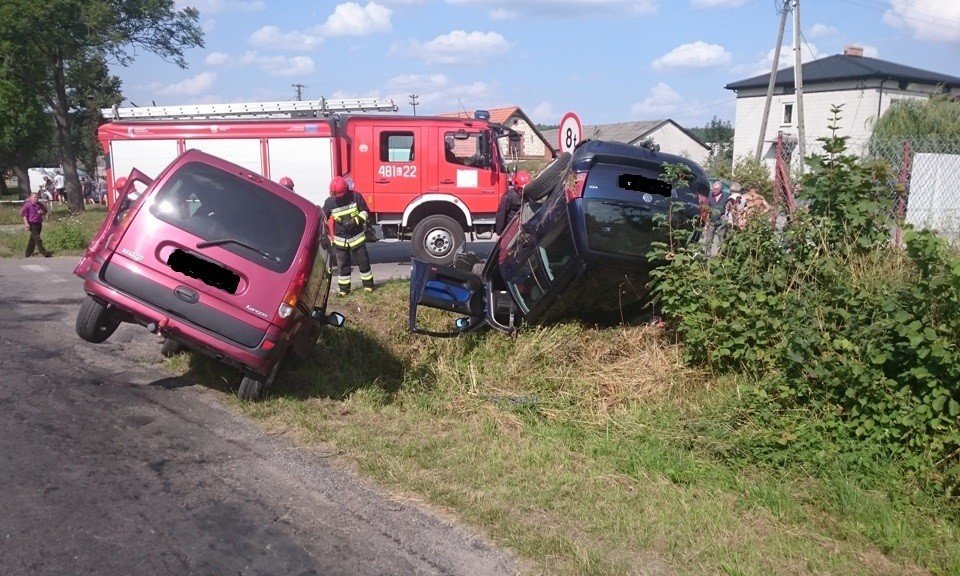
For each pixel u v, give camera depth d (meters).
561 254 7.14
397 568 3.97
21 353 7.34
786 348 5.96
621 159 7.05
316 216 6.48
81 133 54.78
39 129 41.03
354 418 6.33
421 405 6.85
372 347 8.41
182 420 5.86
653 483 5.23
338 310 9.36
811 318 5.91
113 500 4.42
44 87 34.50
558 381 6.99
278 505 4.57
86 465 4.86
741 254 6.62
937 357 4.98
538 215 7.66
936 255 5.22
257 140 14.19
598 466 5.48
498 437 6.06
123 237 5.88
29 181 48.44
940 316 5.11
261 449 5.43
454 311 8.32
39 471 4.70
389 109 15.66
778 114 42.75
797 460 5.37
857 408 5.46
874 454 5.21
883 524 4.62
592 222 6.86
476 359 7.61
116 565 3.74
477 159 14.13
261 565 3.88
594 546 4.30
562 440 5.98
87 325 6.42
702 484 5.22
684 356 6.78
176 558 3.86
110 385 6.55
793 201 7.59
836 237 6.41
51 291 11.07
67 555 3.79
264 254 6.02
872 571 4.22
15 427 5.39
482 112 14.89
